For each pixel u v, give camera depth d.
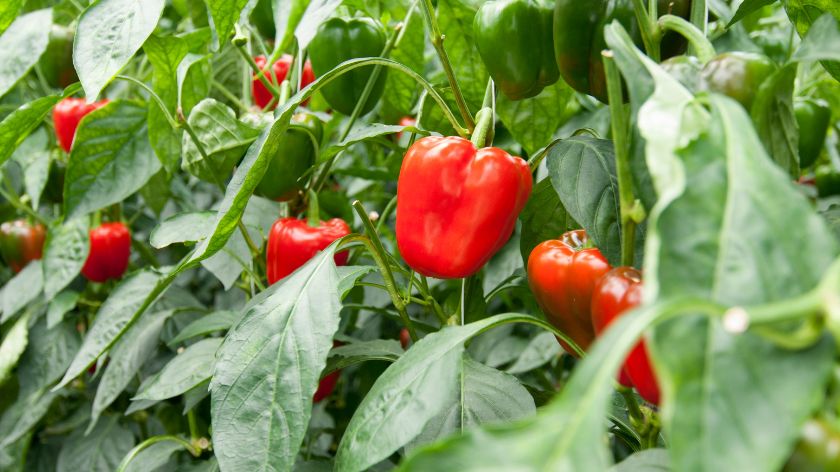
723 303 0.54
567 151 0.87
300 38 0.90
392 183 1.59
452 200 0.84
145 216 1.57
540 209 0.95
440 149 0.85
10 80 1.05
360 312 1.27
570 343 0.84
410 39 1.14
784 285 0.55
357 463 0.75
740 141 0.62
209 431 1.21
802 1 0.81
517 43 0.90
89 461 1.30
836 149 1.29
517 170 0.85
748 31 1.19
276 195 1.04
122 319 1.08
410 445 0.81
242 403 0.81
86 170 1.09
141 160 1.11
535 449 0.48
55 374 1.29
